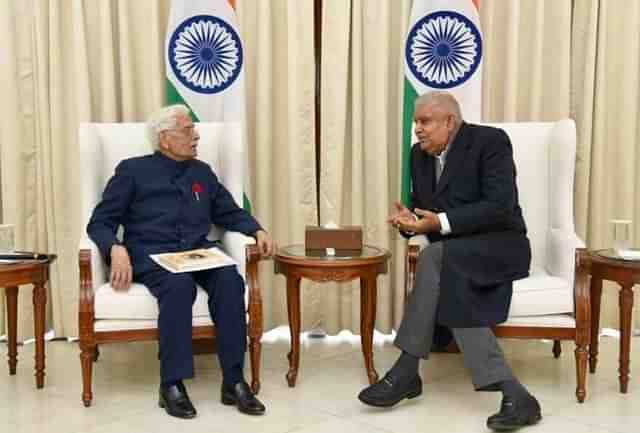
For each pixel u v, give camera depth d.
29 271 2.93
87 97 3.64
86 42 3.64
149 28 3.69
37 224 3.74
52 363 3.42
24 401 2.92
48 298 3.83
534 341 3.79
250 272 2.95
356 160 3.79
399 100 3.81
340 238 3.11
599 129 3.80
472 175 2.94
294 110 3.74
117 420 2.71
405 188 3.76
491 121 3.89
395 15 3.81
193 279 2.88
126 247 3.04
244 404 2.76
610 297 3.96
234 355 2.82
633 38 3.78
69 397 2.96
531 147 3.39
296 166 3.77
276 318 3.94
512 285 2.85
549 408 2.83
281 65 3.80
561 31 3.78
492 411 2.80
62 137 3.67
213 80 3.67
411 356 2.78
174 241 3.05
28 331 3.76
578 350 2.85
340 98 3.75
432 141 2.95
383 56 3.72
